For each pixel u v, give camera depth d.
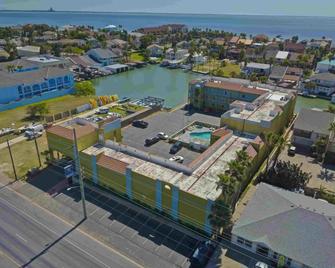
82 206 50.44
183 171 49.53
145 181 47.84
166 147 73.25
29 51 178.12
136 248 42.34
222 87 95.19
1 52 169.88
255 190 49.91
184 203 44.75
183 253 41.75
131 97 117.25
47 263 39.62
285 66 151.00
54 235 44.22
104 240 43.56
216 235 44.12
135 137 78.44
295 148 69.44
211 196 43.28
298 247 38.41
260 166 62.06
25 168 61.31
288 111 84.19
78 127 60.25
